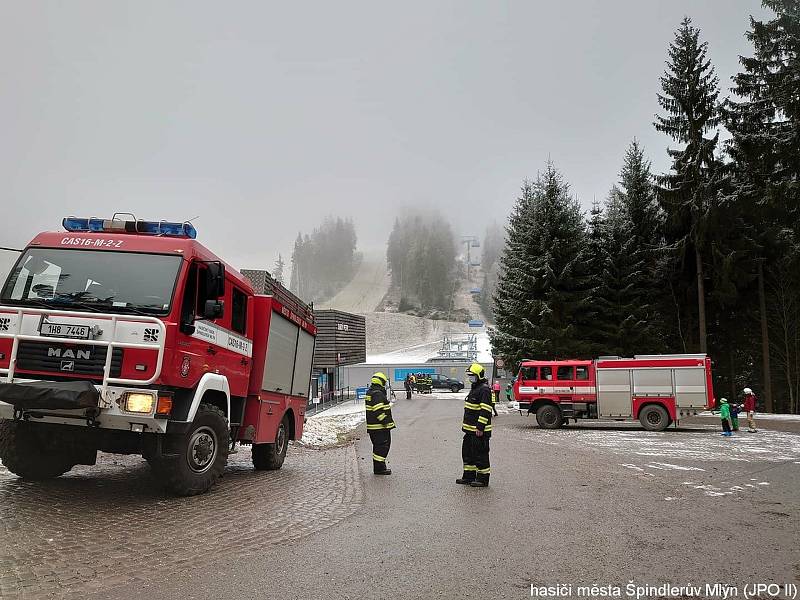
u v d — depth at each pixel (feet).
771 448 52.19
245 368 31.14
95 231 26.48
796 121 85.10
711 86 113.50
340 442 58.23
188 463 24.71
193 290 24.71
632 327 118.93
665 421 74.08
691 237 115.55
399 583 15.37
